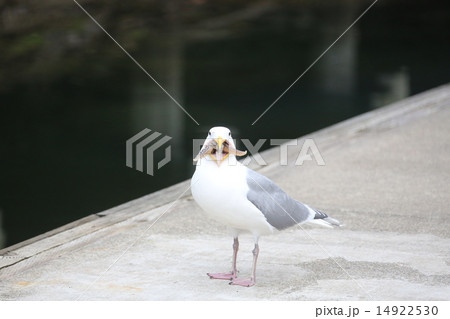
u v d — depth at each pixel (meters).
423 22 19.69
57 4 16.83
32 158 9.27
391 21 19.83
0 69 14.40
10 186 8.27
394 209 5.67
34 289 4.27
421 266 4.55
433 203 5.80
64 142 9.87
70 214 7.37
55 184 8.30
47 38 16.00
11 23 16.16
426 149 7.38
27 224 7.12
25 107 11.67
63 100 12.09
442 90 10.14
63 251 4.88
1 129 10.49
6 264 4.61
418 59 15.12
